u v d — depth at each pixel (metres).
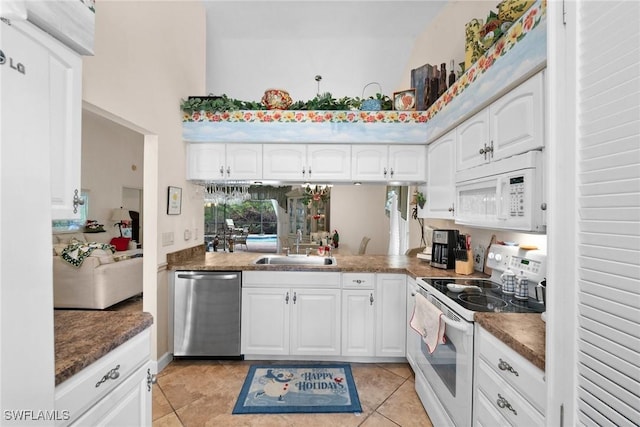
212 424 1.79
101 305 3.59
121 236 6.25
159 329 2.41
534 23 1.34
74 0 0.94
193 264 2.61
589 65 0.69
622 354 0.62
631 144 0.60
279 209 7.26
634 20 0.60
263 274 2.52
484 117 1.78
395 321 2.50
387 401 2.02
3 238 0.62
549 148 0.79
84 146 5.53
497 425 1.19
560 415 0.75
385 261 2.86
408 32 3.84
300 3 3.34
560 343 0.76
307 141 2.87
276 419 1.84
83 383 0.91
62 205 0.97
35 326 0.69
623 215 0.62
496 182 1.58
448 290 1.78
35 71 0.70
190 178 2.88
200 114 2.84
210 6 3.34
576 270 0.72
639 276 0.59
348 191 6.65
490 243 2.20
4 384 0.62
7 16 0.63
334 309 2.52
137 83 2.13
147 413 1.25
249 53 4.15
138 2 2.13
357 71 4.43
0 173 0.61
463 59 2.80
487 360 1.27
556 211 0.77
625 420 0.61
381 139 2.84
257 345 2.53
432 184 2.67
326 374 2.35
